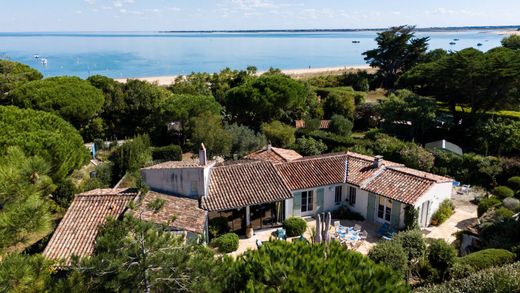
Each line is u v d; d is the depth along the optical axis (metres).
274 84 51.94
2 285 8.09
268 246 12.90
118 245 10.72
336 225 27.27
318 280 10.91
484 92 52.44
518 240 20.72
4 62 60.59
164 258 10.98
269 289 10.77
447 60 55.22
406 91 62.22
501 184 35.62
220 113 55.00
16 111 28.00
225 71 73.75
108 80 56.31
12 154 11.02
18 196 9.85
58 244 19.77
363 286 10.95
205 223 23.77
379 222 28.52
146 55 188.38
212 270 11.53
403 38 88.75
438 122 54.53
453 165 37.94
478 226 24.11
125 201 22.41
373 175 29.64
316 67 145.25
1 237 9.03
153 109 53.78
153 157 42.09
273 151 35.25
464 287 14.98
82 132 50.81
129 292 10.62
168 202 23.77
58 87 46.69
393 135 52.50
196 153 40.56
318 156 34.00
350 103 63.62
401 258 18.36
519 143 39.31
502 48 59.88
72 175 33.84
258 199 26.30
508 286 14.01
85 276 10.15
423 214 27.25
